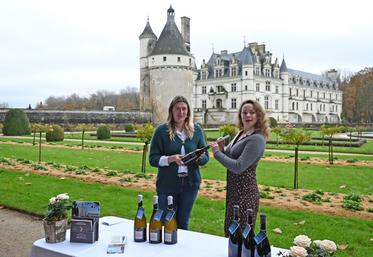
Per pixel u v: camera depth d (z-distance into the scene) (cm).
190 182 441
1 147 2033
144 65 5734
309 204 731
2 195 804
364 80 8725
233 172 384
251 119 386
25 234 571
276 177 1096
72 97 12231
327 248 253
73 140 2816
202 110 6794
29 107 5619
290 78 7588
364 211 678
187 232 357
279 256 290
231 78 6688
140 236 328
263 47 7025
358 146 2320
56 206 328
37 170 1148
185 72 4966
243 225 370
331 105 8838
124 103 11062
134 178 1020
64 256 301
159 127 445
